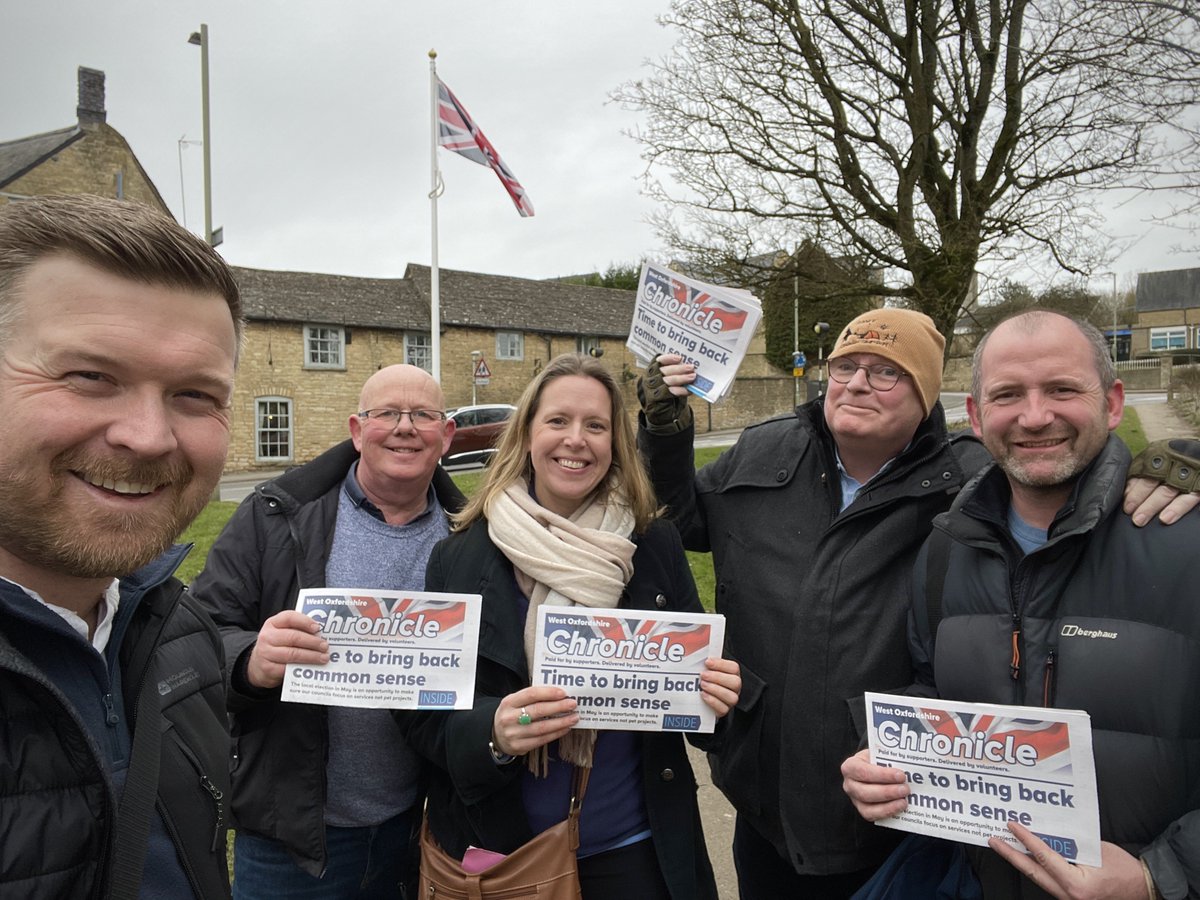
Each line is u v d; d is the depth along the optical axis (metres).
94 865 1.13
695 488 2.79
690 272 12.47
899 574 2.29
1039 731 1.67
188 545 1.49
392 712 2.29
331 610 2.08
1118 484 1.72
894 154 11.40
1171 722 1.58
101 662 1.23
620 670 2.04
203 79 15.05
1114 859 1.56
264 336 23.83
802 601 2.33
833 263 11.82
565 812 2.07
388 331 26.33
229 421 1.25
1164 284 60.91
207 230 15.25
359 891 2.34
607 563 2.14
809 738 2.25
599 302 33.69
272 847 2.29
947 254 10.56
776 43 10.98
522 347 29.50
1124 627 1.64
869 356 2.34
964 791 1.77
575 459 2.24
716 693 2.04
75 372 1.06
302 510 2.43
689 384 2.64
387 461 2.45
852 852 2.22
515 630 2.12
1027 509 1.88
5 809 1.06
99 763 1.13
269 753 2.20
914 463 2.35
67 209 1.08
